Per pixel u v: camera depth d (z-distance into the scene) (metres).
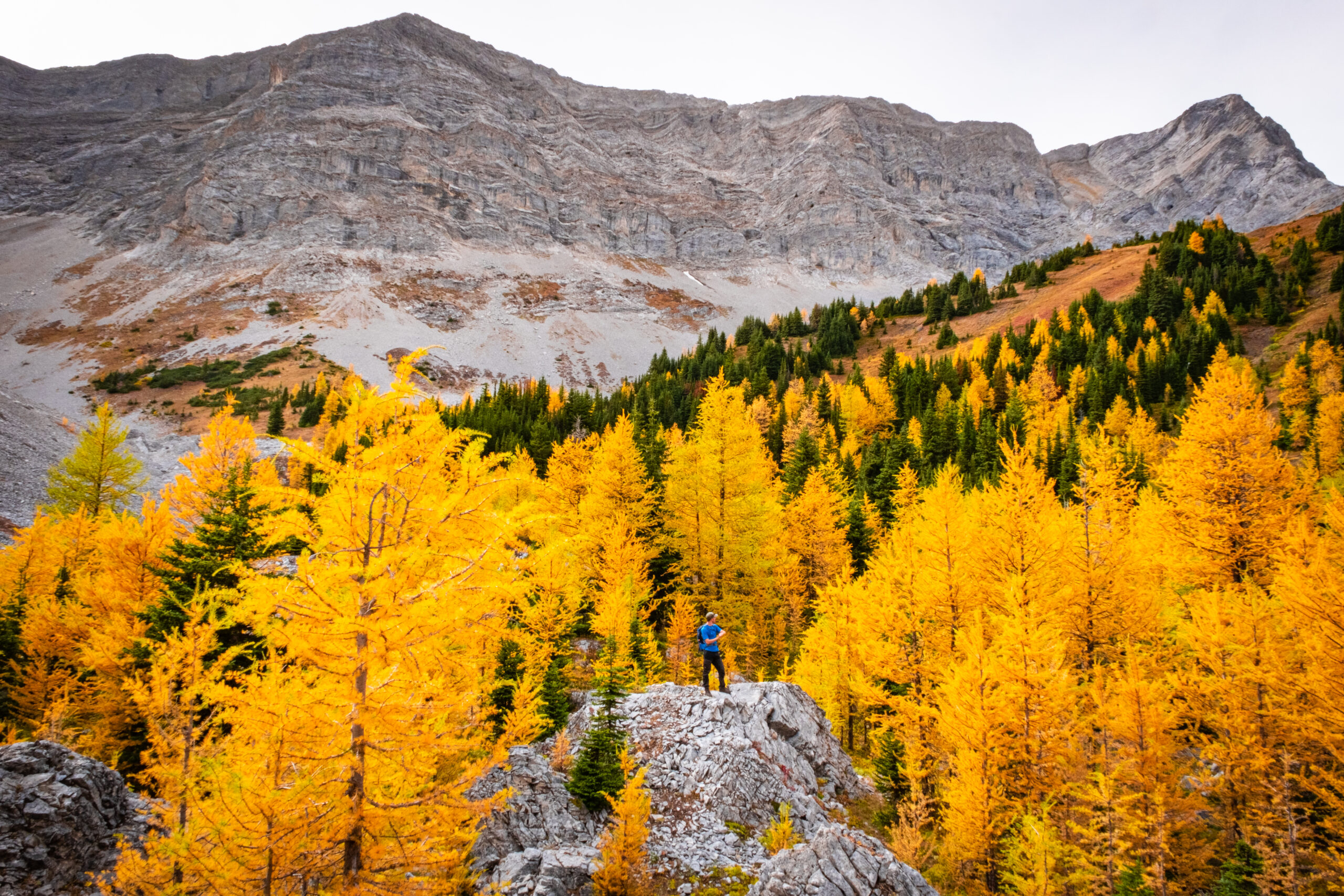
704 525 25.98
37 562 22.97
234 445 25.36
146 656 15.84
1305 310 82.00
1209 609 17.05
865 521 37.84
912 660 18.73
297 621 6.77
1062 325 100.06
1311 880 13.89
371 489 7.32
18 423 68.62
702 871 11.38
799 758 15.36
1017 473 22.25
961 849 14.00
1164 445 52.81
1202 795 15.90
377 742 7.15
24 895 8.10
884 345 125.25
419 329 188.50
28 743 9.42
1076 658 19.09
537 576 18.36
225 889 6.66
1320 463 43.91
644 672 21.52
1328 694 13.48
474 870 10.18
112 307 187.38
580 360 197.50
